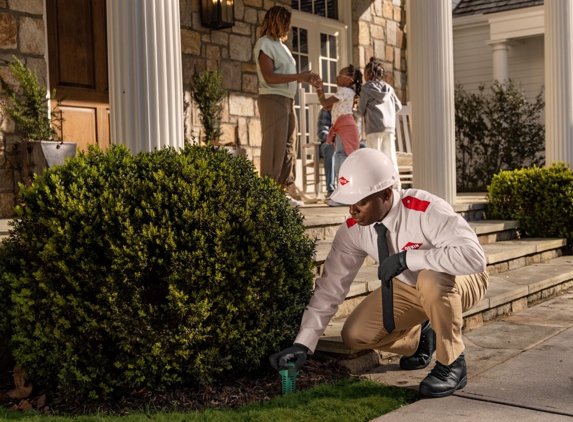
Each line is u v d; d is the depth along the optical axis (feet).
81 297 9.92
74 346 10.11
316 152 27.14
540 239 24.35
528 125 40.37
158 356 9.98
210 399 10.32
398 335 11.45
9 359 11.93
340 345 11.89
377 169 9.82
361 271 16.74
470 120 41.70
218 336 10.31
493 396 10.32
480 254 9.73
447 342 10.27
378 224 10.26
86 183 10.57
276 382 11.07
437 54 22.61
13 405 10.46
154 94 12.59
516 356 12.76
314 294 11.05
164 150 11.51
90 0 24.35
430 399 10.23
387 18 37.93
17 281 10.41
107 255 9.98
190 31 26.96
